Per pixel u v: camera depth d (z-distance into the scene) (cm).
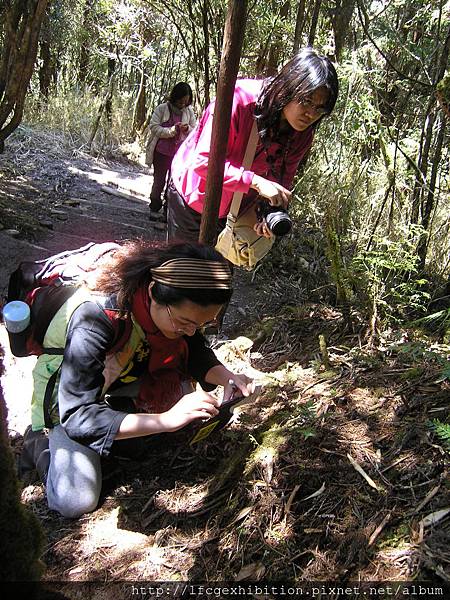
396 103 368
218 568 187
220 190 238
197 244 196
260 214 256
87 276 212
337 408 228
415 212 314
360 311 294
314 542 181
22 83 400
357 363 257
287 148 254
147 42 818
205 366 235
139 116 826
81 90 863
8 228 439
